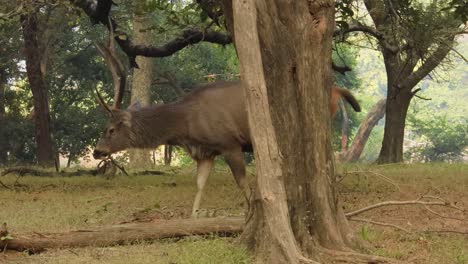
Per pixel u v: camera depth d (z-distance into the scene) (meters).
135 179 14.90
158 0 13.12
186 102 9.13
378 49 17.69
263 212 6.25
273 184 5.73
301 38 6.30
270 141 5.71
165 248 6.71
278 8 6.29
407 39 14.50
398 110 22.42
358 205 9.82
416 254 6.60
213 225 7.20
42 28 24.17
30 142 32.22
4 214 9.15
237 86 9.09
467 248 6.84
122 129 9.09
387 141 22.53
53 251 6.75
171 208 9.71
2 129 31.23
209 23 14.06
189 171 18.31
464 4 11.52
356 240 6.50
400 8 14.35
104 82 33.59
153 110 9.09
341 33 14.96
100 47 10.02
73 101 33.91
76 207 9.84
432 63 21.36
